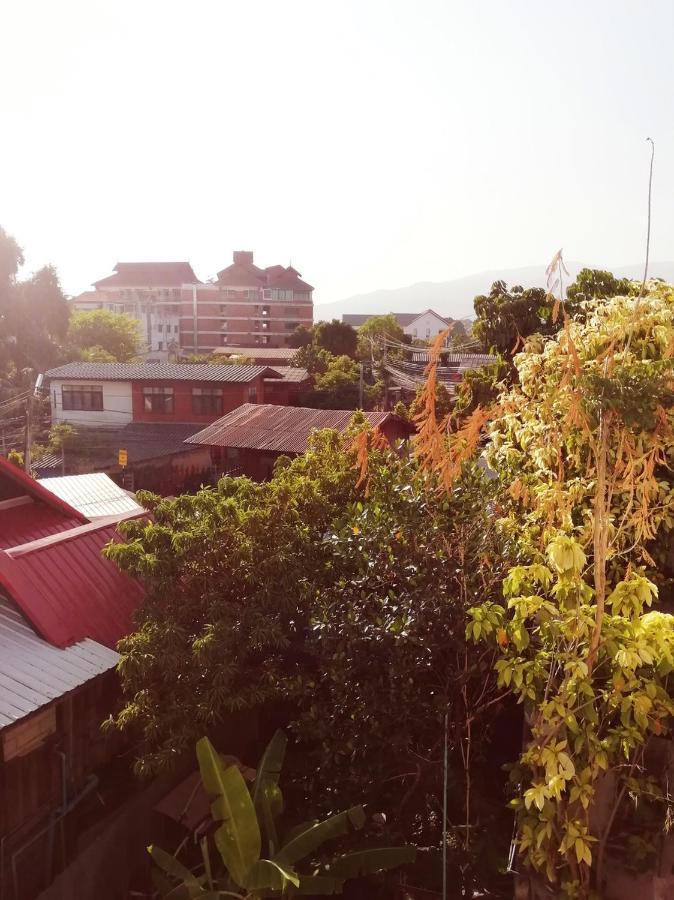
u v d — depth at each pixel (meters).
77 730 9.70
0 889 8.21
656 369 6.18
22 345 54.34
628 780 6.74
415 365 48.97
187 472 39.34
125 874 9.70
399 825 9.21
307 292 93.62
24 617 9.78
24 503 13.36
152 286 96.81
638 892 7.15
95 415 43.25
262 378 44.94
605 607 7.42
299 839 7.66
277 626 8.98
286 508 10.00
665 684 6.96
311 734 8.88
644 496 6.23
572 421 6.26
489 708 9.66
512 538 8.26
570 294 14.43
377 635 8.23
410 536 8.94
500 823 9.79
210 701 8.73
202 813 10.03
